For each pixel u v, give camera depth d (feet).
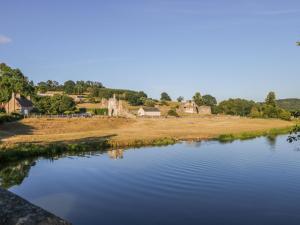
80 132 277.64
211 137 246.06
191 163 136.67
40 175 115.96
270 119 475.72
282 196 89.61
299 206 81.97
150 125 363.56
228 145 198.80
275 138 242.78
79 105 600.39
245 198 88.48
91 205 82.53
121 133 268.41
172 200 86.84
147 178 110.01
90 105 606.96
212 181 105.50
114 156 157.17
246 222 72.02
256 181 105.50
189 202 84.94
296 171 119.14
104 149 184.03
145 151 174.81
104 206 81.92
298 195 90.84
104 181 106.63
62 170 124.16
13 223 29.60
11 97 423.23
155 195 90.74
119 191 94.84
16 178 111.75
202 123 399.85
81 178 110.93
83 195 90.89
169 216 75.10
